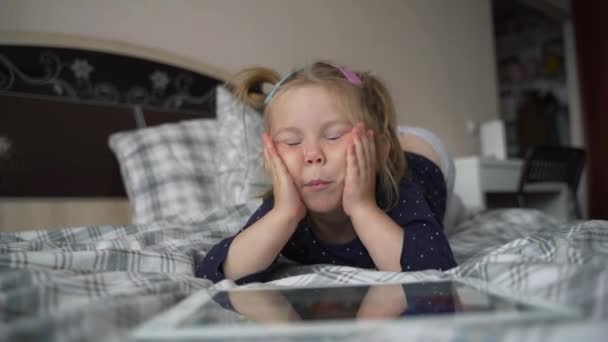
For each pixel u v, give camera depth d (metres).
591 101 4.14
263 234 0.73
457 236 1.26
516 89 4.71
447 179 1.30
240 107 1.43
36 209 1.51
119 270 0.67
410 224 0.77
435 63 2.95
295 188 0.75
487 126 3.02
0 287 0.45
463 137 3.09
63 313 0.34
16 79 1.49
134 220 1.46
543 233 0.78
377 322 0.28
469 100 3.17
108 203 1.66
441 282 0.45
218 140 1.48
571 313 0.27
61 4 1.60
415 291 0.40
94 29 1.67
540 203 2.96
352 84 0.82
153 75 1.78
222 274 0.73
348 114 0.76
